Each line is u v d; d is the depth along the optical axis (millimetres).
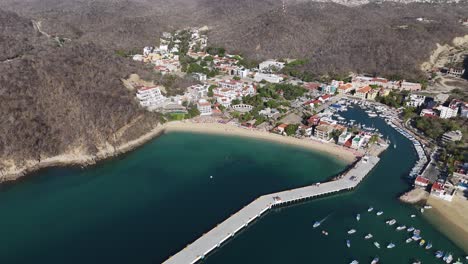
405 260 113625
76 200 141375
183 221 128625
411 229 126500
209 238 119188
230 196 144125
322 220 131625
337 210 137500
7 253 112438
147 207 136250
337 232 125562
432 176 155875
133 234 121625
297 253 116000
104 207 136375
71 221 128125
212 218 130500
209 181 155500
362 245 119562
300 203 141750
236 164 170625
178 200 141125
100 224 126438
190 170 164750
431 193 144250
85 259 110312
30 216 131250
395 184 153875
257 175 160625
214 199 142000
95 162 171125
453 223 130250
